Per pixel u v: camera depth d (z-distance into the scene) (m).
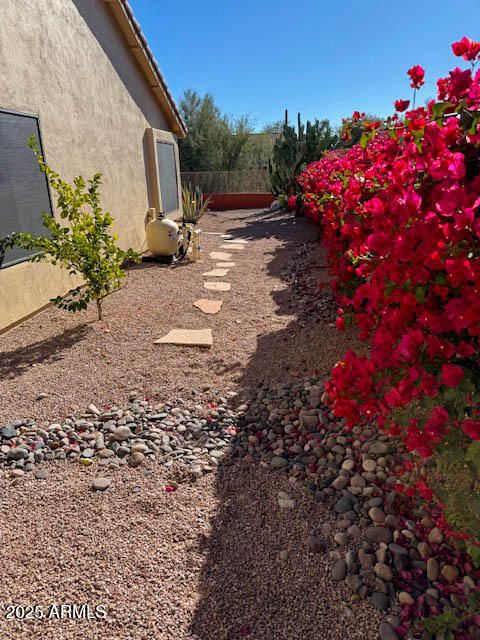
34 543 2.09
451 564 1.87
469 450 1.48
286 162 15.03
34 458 2.71
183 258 8.54
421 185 1.76
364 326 2.13
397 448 2.62
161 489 2.45
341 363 1.95
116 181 7.63
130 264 7.91
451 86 1.91
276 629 1.69
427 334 1.64
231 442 2.88
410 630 1.63
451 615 1.57
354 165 3.63
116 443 2.84
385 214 1.79
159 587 1.87
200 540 2.11
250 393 3.47
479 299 1.41
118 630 1.70
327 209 4.27
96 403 3.35
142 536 2.13
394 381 1.75
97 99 6.86
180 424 3.07
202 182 19.80
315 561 1.96
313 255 8.16
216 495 2.40
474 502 1.64
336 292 4.87
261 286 6.57
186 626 1.71
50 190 5.40
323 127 14.77
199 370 3.89
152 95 9.66
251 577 1.91
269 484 2.46
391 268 1.67
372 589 1.80
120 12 7.29
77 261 4.68
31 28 5.03
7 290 4.61
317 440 2.82
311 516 2.21
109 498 2.38
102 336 4.57
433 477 2.26
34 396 3.41
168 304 5.66
